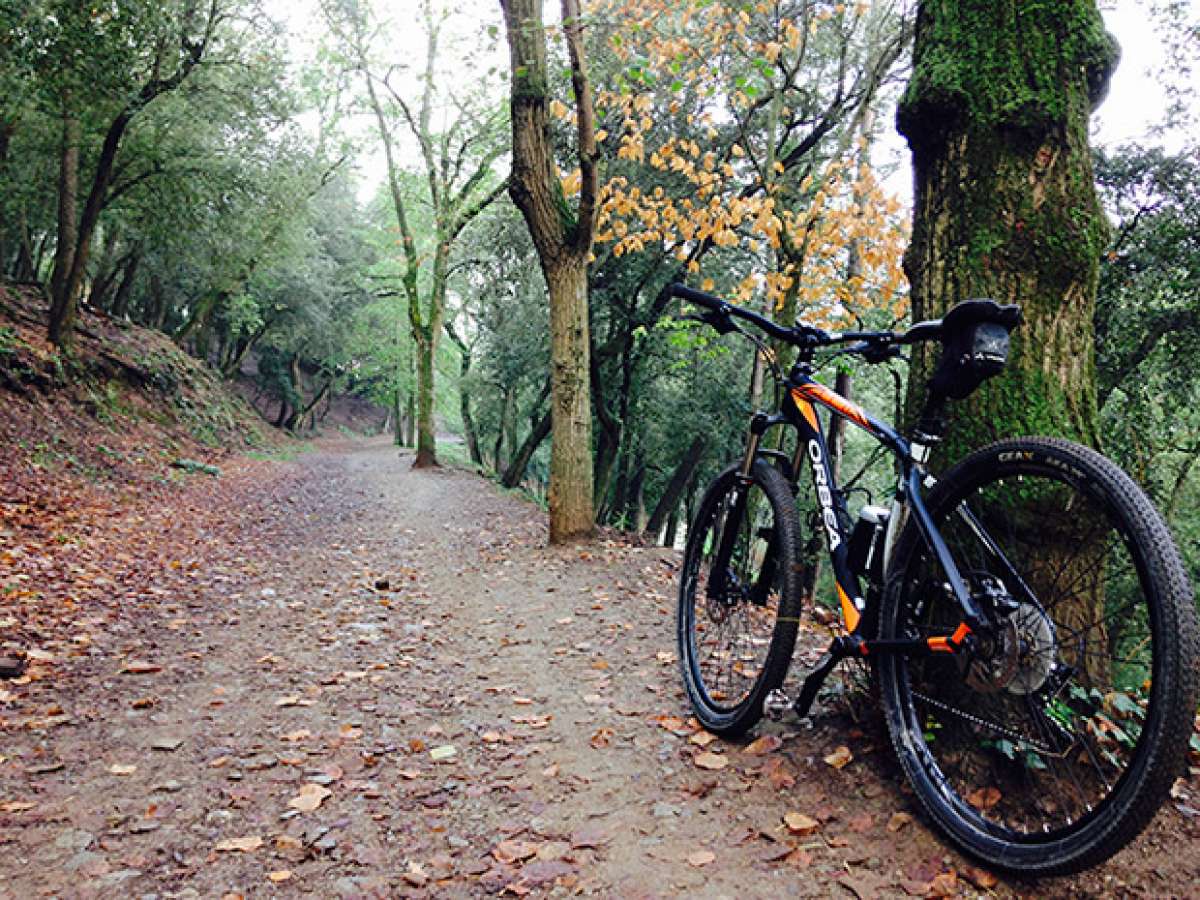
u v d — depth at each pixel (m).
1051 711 2.14
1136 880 1.84
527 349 19.97
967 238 2.59
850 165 8.89
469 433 30.81
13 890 2.01
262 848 2.24
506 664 4.21
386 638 4.96
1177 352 11.02
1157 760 1.56
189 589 6.50
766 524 2.99
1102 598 2.31
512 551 8.32
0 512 8.00
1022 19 2.56
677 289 3.00
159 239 20.45
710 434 18.73
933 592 2.29
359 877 2.09
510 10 7.65
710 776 2.55
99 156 16.94
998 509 2.29
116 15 11.12
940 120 2.69
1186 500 12.80
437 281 22.36
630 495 24.66
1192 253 10.31
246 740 3.13
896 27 10.13
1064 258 2.46
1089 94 2.59
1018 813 2.13
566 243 8.09
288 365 45.09
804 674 3.31
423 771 2.80
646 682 3.62
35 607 5.19
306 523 11.50
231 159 18.33
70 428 13.96
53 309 16.17
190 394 24.16
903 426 2.76
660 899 1.93
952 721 2.30
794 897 1.92
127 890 2.02
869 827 2.17
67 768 2.82
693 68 8.89
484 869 2.12
